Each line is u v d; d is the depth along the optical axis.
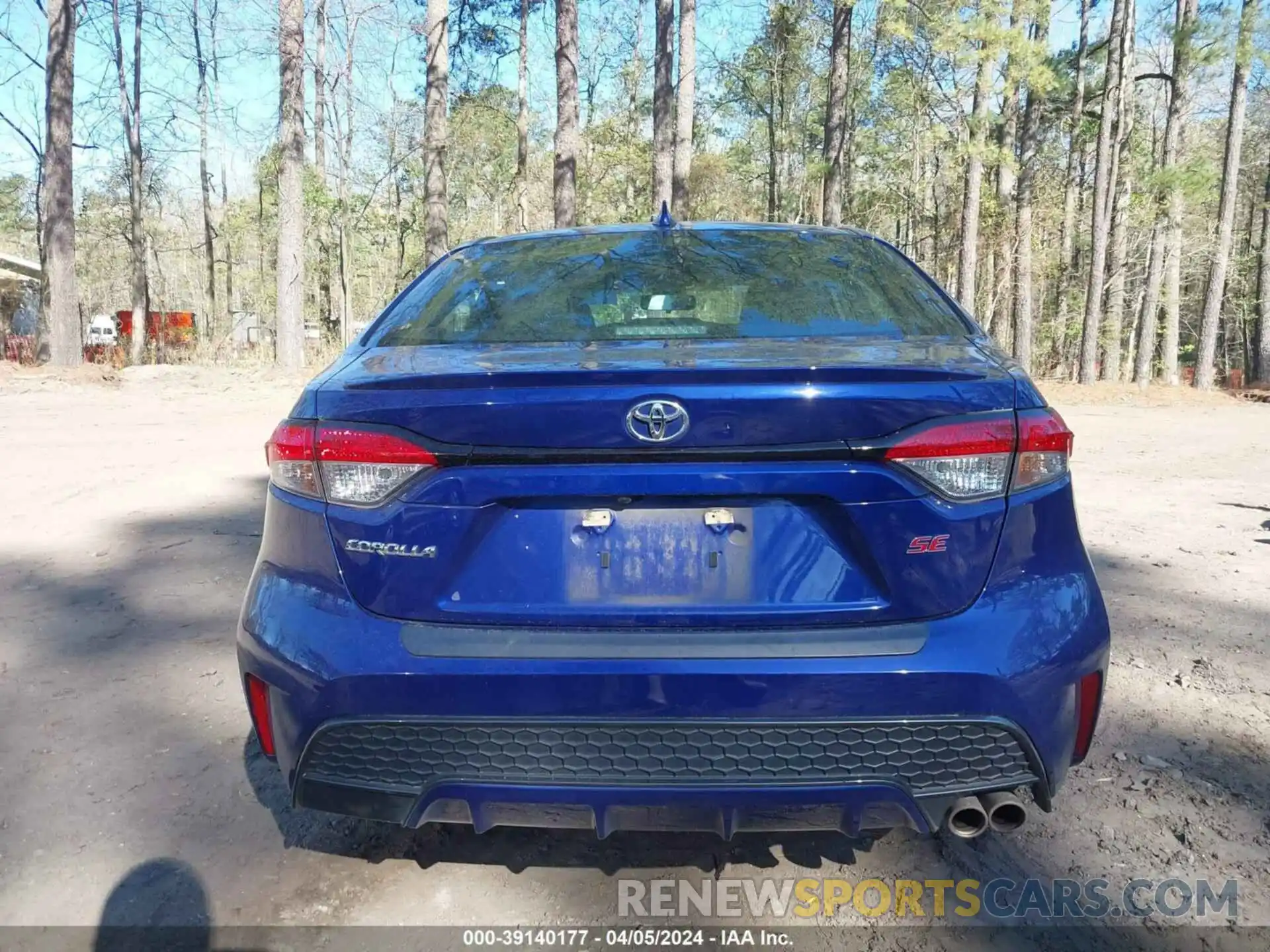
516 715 1.79
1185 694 3.28
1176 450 10.18
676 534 1.84
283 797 2.57
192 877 2.21
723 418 1.79
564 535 1.85
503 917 2.08
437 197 21.23
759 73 36.44
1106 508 6.61
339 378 2.03
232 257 46.69
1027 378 1.98
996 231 25.70
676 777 1.79
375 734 1.84
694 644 1.80
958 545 1.83
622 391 1.79
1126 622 4.05
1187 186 23.47
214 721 3.05
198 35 32.22
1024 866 2.28
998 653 1.79
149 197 35.56
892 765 1.80
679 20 21.81
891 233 36.16
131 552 5.11
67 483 7.01
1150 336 26.36
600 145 38.56
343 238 31.64
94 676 3.42
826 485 1.80
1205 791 2.62
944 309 2.52
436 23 20.84
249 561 4.96
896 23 19.69
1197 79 25.09
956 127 23.12
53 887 2.17
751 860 2.29
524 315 2.43
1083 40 28.52
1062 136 32.28
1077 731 1.92
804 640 1.80
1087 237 30.39
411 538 1.85
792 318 2.38
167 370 16.84
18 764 2.75
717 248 2.78
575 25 20.06
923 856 2.31
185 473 7.45
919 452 1.80
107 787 2.62
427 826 2.43
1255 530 5.84
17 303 32.94
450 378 1.84
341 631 1.86
